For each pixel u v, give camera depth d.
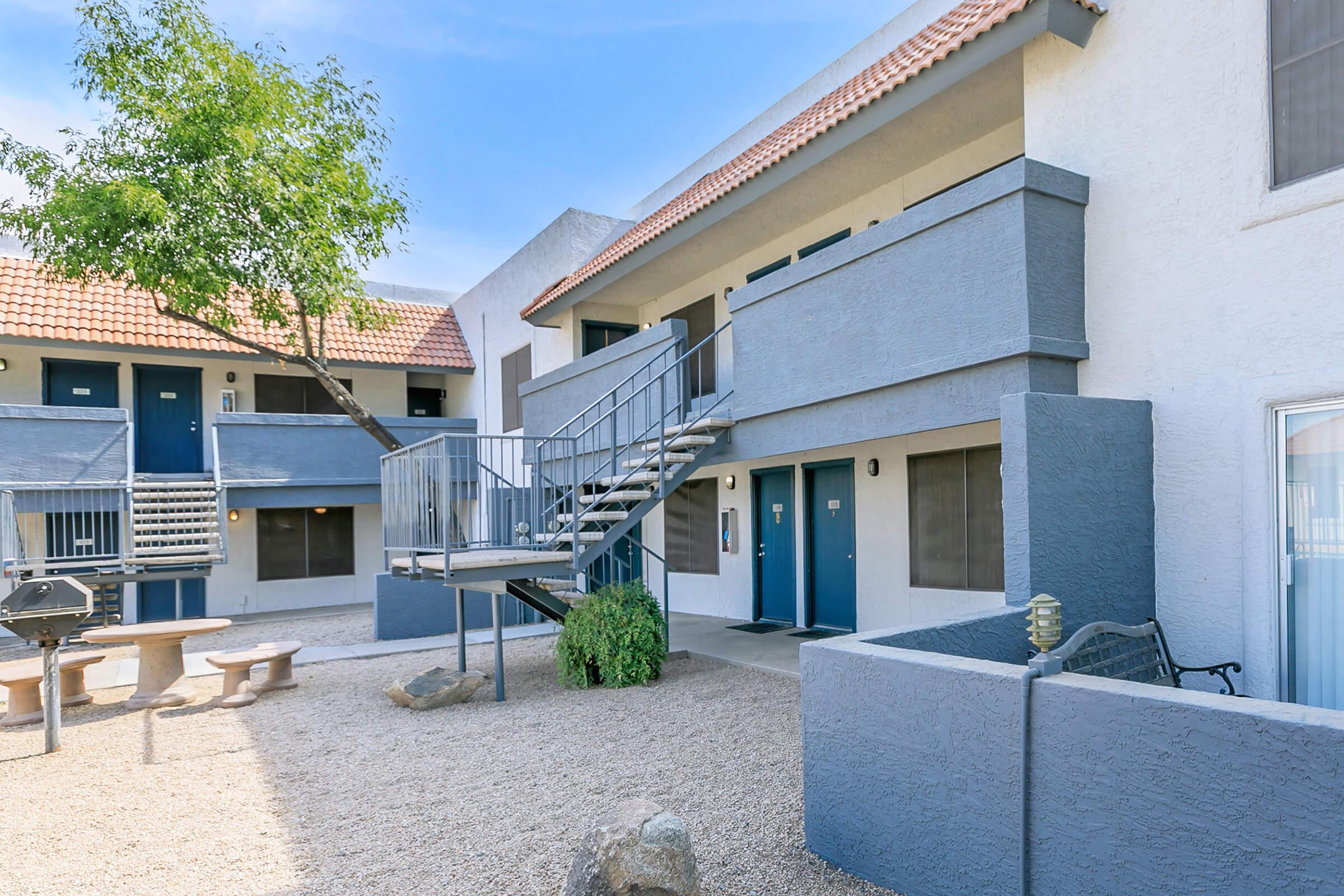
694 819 4.21
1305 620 4.31
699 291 11.33
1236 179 4.56
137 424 14.98
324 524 16.55
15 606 5.91
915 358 5.58
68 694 7.70
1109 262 5.19
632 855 3.02
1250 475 4.48
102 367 14.75
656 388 9.06
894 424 5.82
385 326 12.43
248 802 4.80
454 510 15.41
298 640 11.73
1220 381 4.63
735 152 12.34
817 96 10.87
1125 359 5.09
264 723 6.82
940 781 3.07
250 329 15.14
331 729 6.52
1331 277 4.14
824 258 6.40
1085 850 2.59
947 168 7.50
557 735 6.05
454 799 4.72
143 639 7.37
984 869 2.90
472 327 17.55
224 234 9.84
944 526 8.40
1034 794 2.75
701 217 8.79
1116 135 5.19
